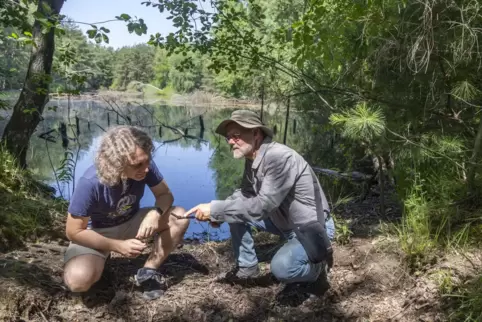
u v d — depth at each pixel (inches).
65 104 1198.3
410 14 146.5
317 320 109.5
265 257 140.9
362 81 175.6
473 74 147.9
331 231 114.6
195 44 218.5
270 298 117.6
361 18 152.6
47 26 162.4
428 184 150.4
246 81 397.7
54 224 153.8
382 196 174.1
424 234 131.8
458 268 116.2
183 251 146.5
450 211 136.5
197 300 115.8
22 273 116.1
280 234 119.0
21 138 221.3
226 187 286.8
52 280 117.3
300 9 243.6
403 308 111.1
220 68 230.2
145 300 114.4
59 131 581.6
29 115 221.6
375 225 161.8
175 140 541.0
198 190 278.2
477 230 129.2
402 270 122.5
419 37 132.0
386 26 150.8
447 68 149.8
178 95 1600.6
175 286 122.1
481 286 105.6
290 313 111.3
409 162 158.6
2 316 101.3
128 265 130.9
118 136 100.8
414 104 159.0
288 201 107.6
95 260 106.8
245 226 118.7
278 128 605.9
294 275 106.7
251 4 221.9
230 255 143.9
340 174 246.1
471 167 137.2
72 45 234.5
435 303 108.6
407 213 149.9
